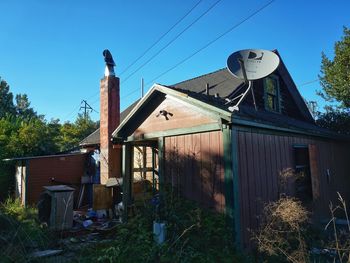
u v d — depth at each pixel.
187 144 7.11
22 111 46.69
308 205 8.45
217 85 12.38
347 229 7.94
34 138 16.66
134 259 5.18
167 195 6.96
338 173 10.80
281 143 7.73
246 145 6.45
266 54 8.15
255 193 6.44
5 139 16.66
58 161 13.38
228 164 6.04
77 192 13.57
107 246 5.99
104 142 11.57
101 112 12.01
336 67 13.49
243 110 7.54
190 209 6.51
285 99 13.03
